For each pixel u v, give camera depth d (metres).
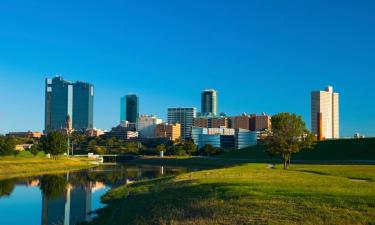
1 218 56.66
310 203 34.91
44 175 132.88
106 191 86.81
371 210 32.25
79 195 80.62
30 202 71.50
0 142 171.62
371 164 124.06
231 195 41.47
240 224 31.34
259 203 36.25
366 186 47.25
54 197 77.75
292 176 66.56
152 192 63.34
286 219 31.14
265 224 30.45
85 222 50.03
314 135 106.94
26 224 52.53
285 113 106.06
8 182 107.81
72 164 195.38
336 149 192.00
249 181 54.91
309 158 185.12
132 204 55.44
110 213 54.03
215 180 59.56
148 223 38.28
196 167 188.88
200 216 35.91
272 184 50.09
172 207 42.91
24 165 156.25
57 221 53.72
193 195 47.19
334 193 39.44
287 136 103.88
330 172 79.75
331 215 31.19
